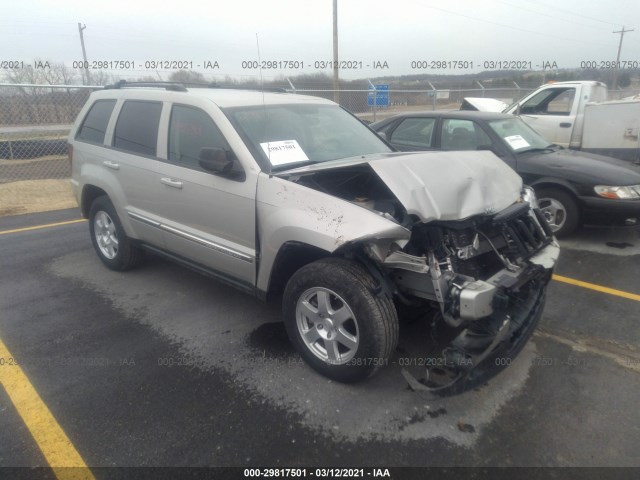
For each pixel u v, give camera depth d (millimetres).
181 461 2471
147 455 2506
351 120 4523
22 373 3213
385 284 2834
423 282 2900
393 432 2674
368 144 4234
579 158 6117
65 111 12102
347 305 2859
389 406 2885
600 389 3037
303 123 3984
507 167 3701
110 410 2846
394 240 2746
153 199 4109
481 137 6332
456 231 2941
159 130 4035
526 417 2789
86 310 4129
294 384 3096
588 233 6301
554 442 2596
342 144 4043
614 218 5555
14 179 10281
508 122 6668
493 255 3240
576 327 3812
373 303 2770
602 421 2752
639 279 4777
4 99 11789
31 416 2797
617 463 2455
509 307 2994
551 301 4277
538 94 9609
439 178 3045
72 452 2525
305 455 2514
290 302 3158
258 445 2578
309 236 2910
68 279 4805
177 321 3934
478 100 12055
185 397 2963
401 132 7121
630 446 2564
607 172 5645
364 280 2797
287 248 3104
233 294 4449
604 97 9523
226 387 3066
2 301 4301
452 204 2898
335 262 2922
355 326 2904
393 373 3199
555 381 3117
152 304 4242
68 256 5496
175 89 4105
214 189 3523
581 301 4277
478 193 3062
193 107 3797
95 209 4910
